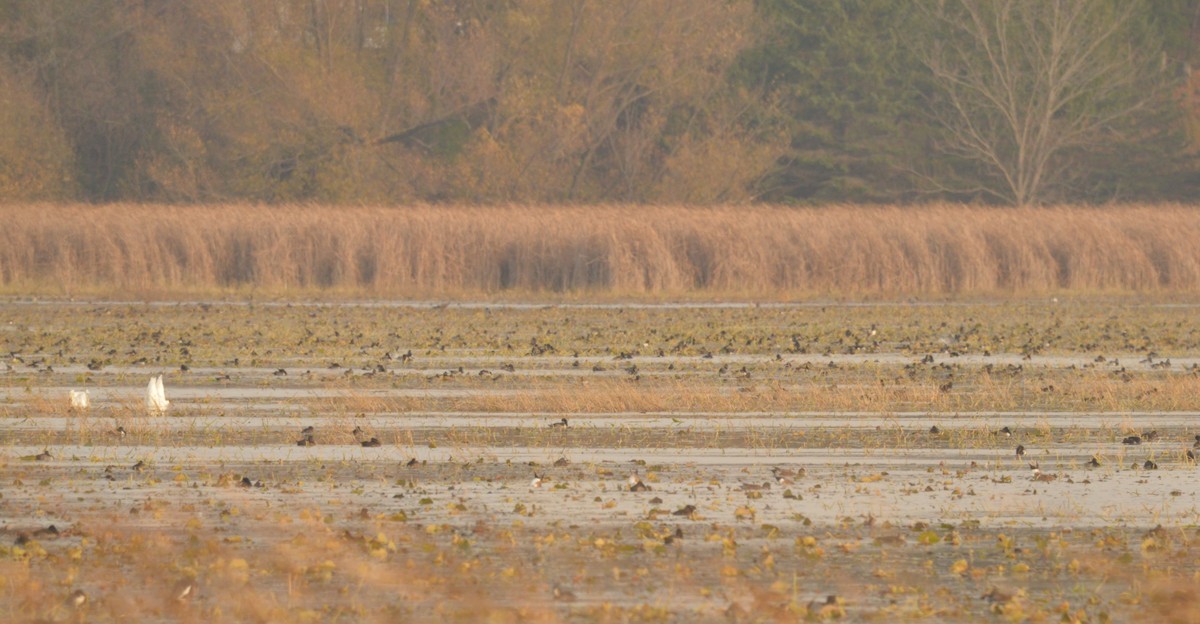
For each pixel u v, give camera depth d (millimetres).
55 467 47906
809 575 34844
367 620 30859
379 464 48812
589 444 53000
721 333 97688
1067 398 65125
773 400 63562
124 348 86500
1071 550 37375
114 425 56312
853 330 100688
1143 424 57969
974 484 45969
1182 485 45719
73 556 35531
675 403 62656
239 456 50094
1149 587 33844
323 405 62219
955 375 74000
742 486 45531
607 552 36656
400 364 78438
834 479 46812
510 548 37094
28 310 116562
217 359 80375
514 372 74750
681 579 34156
